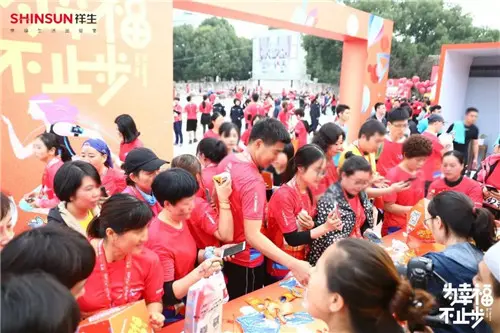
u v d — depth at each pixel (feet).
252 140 6.53
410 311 3.37
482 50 24.21
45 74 12.92
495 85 25.58
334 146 9.55
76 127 13.55
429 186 10.30
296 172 7.21
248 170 6.55
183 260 6.04
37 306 2.39
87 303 4.83
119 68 14.64
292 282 7.14
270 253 6.35
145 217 4.76
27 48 12.47
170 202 5.73
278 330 5.62
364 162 7.45
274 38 82.84
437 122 14.88
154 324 4.99
